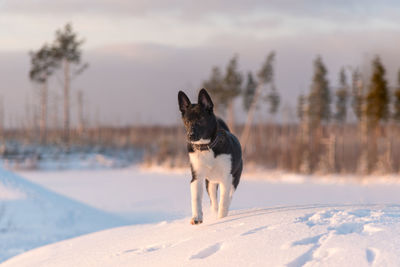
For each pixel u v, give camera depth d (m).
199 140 5.63
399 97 48.78
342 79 62.66
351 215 4.18
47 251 6.41
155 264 3.85
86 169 50.25
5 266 6.48
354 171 45.31
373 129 51.28
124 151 67.31
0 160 50.75
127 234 6.16
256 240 3.73
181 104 5.95
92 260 4.70
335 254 3.15
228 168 5.91
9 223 12.20
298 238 3.58
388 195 22.61
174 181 34.47
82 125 74.62
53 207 13.90
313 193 24.00
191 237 4.63
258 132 70.12
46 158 54.06
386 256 2.99
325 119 62.59
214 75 68.25
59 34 59.41
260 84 59.78
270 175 41.78
